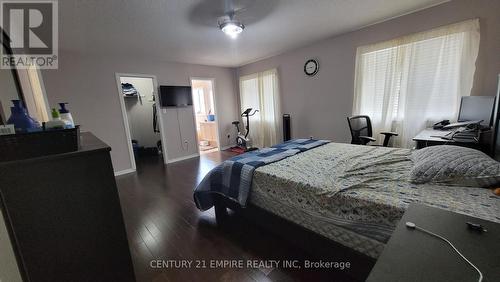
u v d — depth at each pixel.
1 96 1.48
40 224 0.92
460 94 2.58
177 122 4.97
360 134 3.15
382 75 3.19
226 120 5.90
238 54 4.41
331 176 1.60
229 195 2.02
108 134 3.96
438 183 1.28
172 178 3.75
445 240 0.64
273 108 4.95
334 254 1.38
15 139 0.87
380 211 1.14
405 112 3.00
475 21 2.40
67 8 2.09
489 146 1.99
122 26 2.63
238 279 1.50
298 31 3.29
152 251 1.84
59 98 3.42
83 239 1.02
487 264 0.54
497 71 2.37
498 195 1.09
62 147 0.96
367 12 2.75
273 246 1.82
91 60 3.70
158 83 4.57
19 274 0.90
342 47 3.59
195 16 2.52
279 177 1.67
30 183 0.89
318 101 4.12
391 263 0.58
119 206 1.11
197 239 1.98
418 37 2.78
